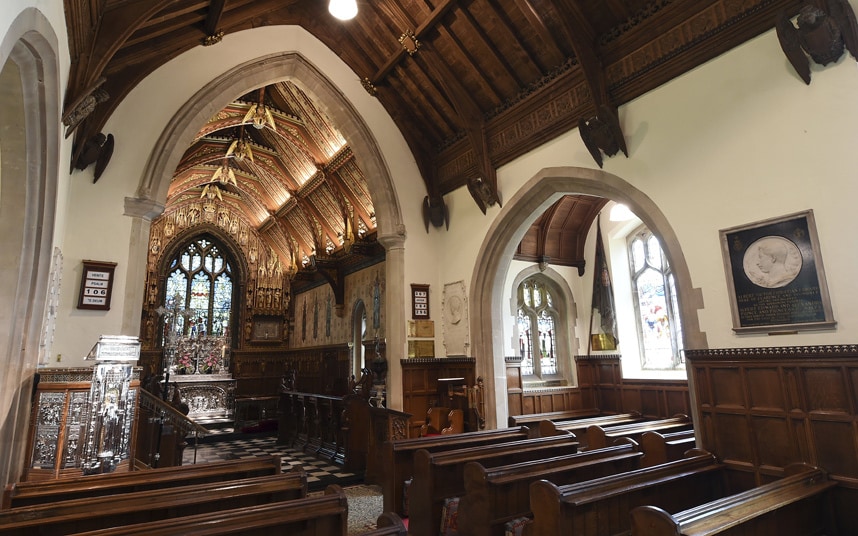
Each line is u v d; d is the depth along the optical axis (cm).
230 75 960
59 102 477
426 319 1088
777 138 564
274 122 1396
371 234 1424
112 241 817
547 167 870
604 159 770
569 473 495
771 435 534
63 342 755
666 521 294
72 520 323
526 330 1291
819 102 531
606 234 1284
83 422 570
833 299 505
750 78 595
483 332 1013
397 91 1105
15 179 509
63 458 556
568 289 1327
